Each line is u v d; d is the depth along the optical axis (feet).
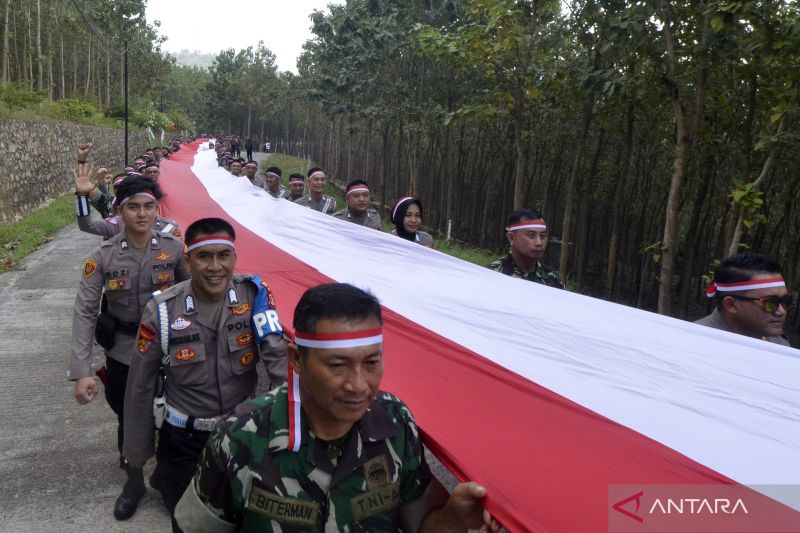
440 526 6.00
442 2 52.16
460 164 66.18
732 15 18.42
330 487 5.45
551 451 6.56
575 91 32.63
